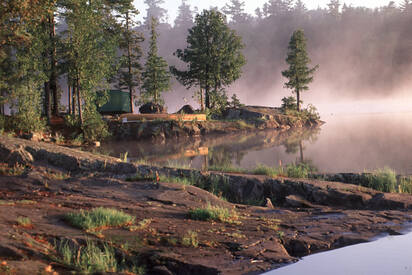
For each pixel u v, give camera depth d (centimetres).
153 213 948
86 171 1427
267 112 6250
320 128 5381
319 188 1329
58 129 3662
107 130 4172
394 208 1166
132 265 634
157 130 4412
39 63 3338
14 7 2727
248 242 768
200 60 6016
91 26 3562
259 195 1388
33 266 516
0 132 2694
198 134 4853
